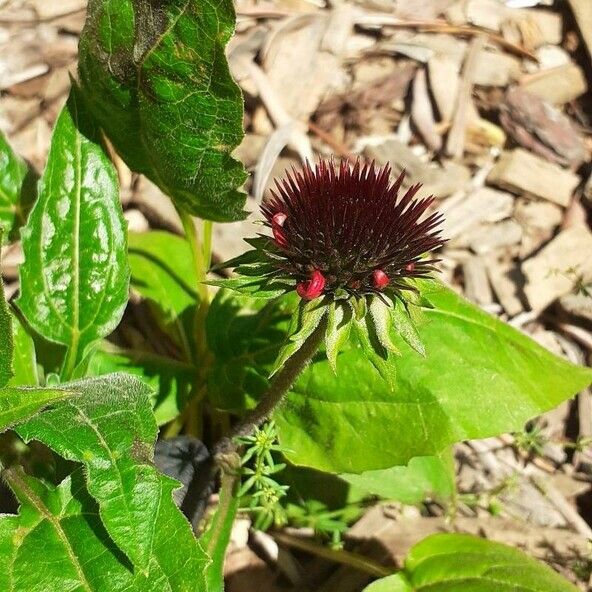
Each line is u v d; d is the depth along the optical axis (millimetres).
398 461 149
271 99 231
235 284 117
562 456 198
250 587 171
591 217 229
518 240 223
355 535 178
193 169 145
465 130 237
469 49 247
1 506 141
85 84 147
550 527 186
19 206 168
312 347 129
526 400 153
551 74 247
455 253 220
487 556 151
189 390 169
